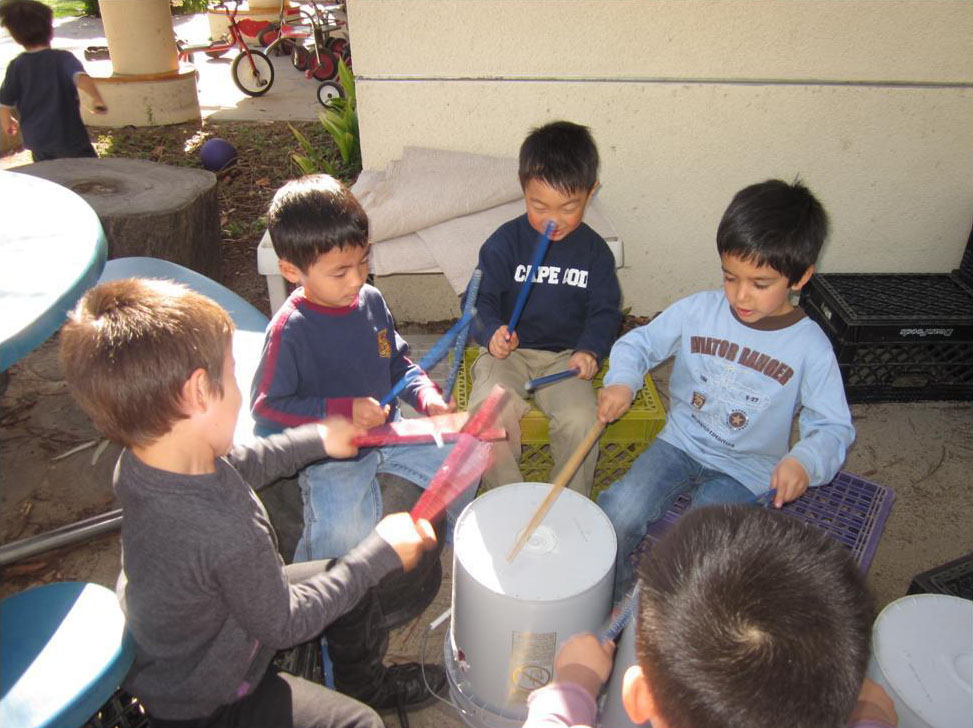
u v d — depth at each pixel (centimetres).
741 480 200
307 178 179
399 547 137
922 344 294
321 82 818
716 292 204
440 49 301
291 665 164
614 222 334
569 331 244
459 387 253
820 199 328
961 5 292
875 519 203
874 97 308
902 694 136
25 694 114
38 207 168
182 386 109
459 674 175
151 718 132
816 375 189
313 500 177
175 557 112
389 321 200
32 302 131
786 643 83
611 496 199
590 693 119
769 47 299
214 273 390
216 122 670
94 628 124
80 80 439
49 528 237
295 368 179
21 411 287
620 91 307
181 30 1163
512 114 312
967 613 153
